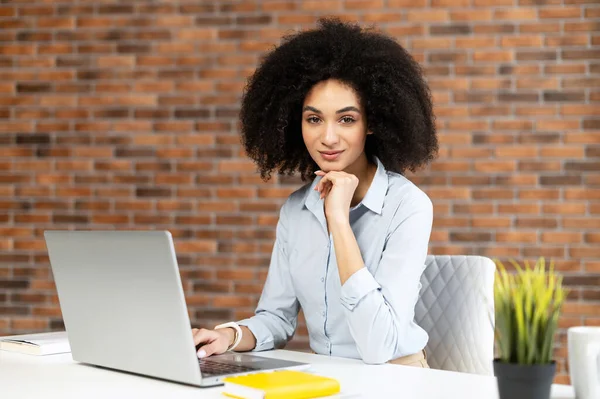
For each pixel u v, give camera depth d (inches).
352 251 69.5
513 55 151.0
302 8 156.3
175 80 159.6
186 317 54.7
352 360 69.5
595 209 148.9
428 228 75.1
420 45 153.2
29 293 161.8
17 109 163.0
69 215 161.6
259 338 76.3
